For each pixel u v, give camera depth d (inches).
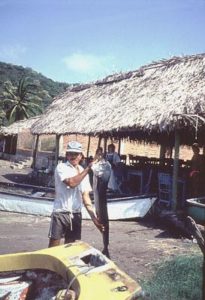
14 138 1537.9
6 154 1541.6
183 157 951.6
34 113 2356.1
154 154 1047.0
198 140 618.2
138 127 453.7
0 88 3405.5
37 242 319.6
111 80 749.3
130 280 123.2
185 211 410.0
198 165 438.9
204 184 435.8
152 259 270.5
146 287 205.6
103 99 682.2
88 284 119.3
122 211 420.5
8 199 450.3
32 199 439.2
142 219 433.1
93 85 823.7
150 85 574.6
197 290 197.0
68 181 191.3
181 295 197.6
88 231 368.5
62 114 794.2
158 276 224.5
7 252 285.3
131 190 577.0
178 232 357.7
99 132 539.5
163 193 465.7
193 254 273.3
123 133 608.1
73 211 200.1
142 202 426.0
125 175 591.5
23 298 144.9
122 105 574.2
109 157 597.3
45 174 783.1
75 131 623.8
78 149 199.3
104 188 211.3
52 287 144.6
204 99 417.1
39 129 816.3
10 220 409.7
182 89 479.2
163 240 332.8
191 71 522.0
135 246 309.4
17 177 905.5
